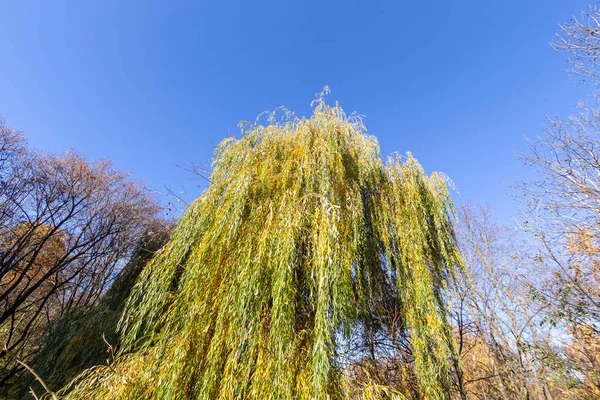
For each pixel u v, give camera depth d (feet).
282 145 17.10
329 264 10.85
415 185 16.85
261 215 13.11
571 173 23.43
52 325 23.47
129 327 16.94
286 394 9.31
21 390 19.35
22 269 36.29
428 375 12.47
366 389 10.32
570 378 20.72
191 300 11.70
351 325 12.75
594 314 19.98
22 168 37.04
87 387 10.94
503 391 22.08
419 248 14.53
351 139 18.17
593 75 20.31
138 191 43.93
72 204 39.50
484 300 24.16
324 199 12.59
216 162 17.93
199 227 13.69
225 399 9.32
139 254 29.04
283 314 10.42
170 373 9.93
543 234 23.35
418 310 13.53
